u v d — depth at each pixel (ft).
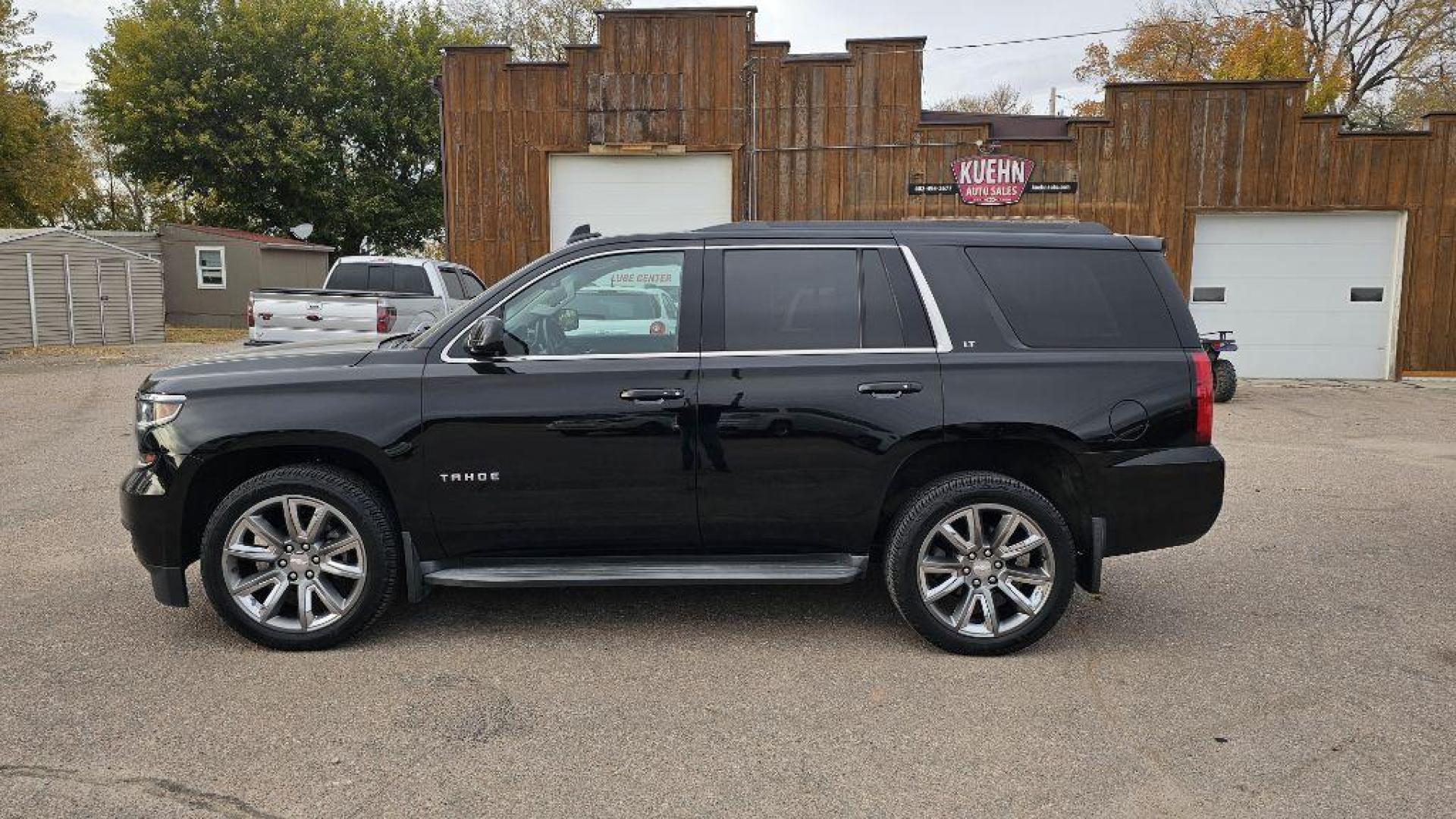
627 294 14.20
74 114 126.41
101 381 49.03
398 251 117.70
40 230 71.05
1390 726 11.64
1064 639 14.62
